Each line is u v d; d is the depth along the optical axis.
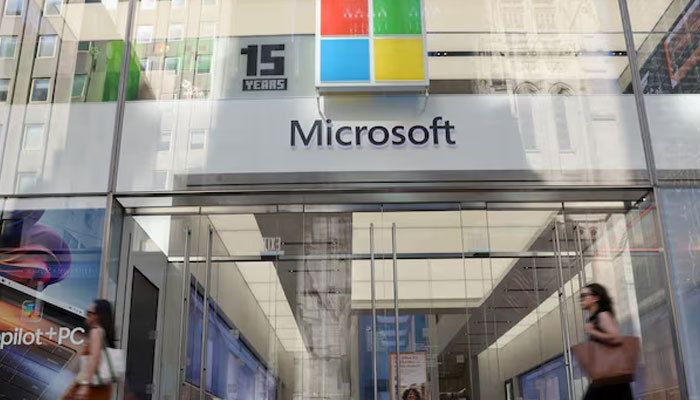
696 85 8.27
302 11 8.70
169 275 8.63
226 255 8.85
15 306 7.65
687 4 8.47
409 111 8.30
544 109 8.30
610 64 8.46
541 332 8.73
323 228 9.01
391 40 8.39
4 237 7.84
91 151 8.16
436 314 8.80
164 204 8.39
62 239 7.87
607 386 5.49
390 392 8.55
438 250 8.96
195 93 8.40
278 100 8.37
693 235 7.84
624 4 8.65
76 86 8.40
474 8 8.67
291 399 8.49
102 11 8.69
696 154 8.06
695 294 7.68
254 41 8.59
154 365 8.30
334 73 8.27
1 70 8.41
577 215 8.80
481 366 8.66
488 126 8.24
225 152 8.19
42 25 8.60
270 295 8.80
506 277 8.87
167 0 8.77
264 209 8.73
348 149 8.19
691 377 7.46
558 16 8.66
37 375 7.45
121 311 8.05
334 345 8.66
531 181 8.06
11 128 8.21
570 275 8.72
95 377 6.11
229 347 8.55
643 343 7.93
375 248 8.97
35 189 8.02
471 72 8.43
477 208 8.95
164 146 8.20
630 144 8.16
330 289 8.84
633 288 8.20
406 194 8.34
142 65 8.49
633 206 8.52
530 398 8.55
